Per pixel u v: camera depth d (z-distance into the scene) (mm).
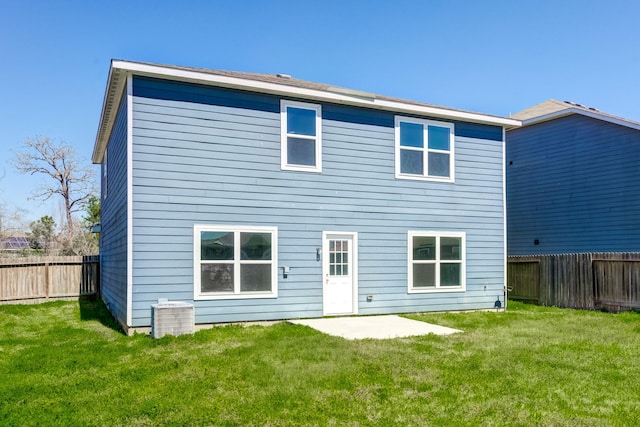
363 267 10695
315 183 10250
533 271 13898
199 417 4422
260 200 9672
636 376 5680
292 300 9914
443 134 11859
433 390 5152
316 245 10203
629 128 14625
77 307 13297
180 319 8266
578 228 16078
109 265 13016
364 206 10758
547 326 9328
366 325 9250
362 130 10844
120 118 10250
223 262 9281
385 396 4965
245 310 9422
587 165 15898
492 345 7348
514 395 4996
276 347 7117
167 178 8891
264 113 9812
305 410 4582
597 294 12148
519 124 12523
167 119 8945
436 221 11594
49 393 5176
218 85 9328
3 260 14062
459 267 11859
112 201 12172
